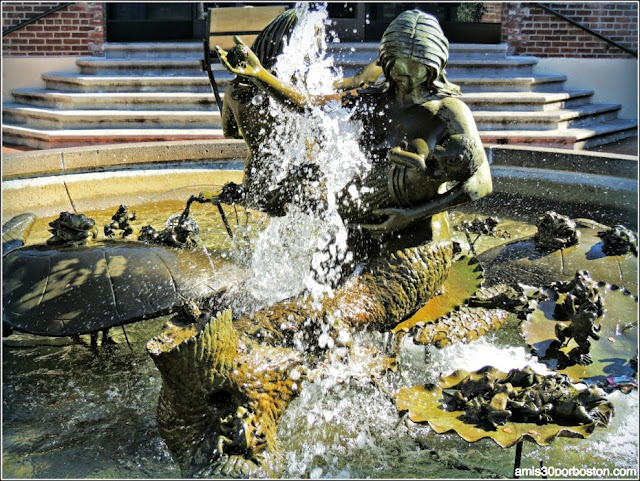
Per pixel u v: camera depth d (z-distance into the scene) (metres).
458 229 6.07
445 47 3.74
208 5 13.44
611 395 3.69
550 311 4.12
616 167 6.54
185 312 3.08
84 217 4.24
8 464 3.22
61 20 12.16
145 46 12.21
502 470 3.23
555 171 6.77
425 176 3.64
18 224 5.57
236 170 7.12
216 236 5.57
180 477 3.08
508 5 12.55
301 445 3.26
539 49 12.53
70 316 3.73
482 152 3.65
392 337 3.81
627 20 12.23
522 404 3.23
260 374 3.18
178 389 3.04
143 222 6.03
